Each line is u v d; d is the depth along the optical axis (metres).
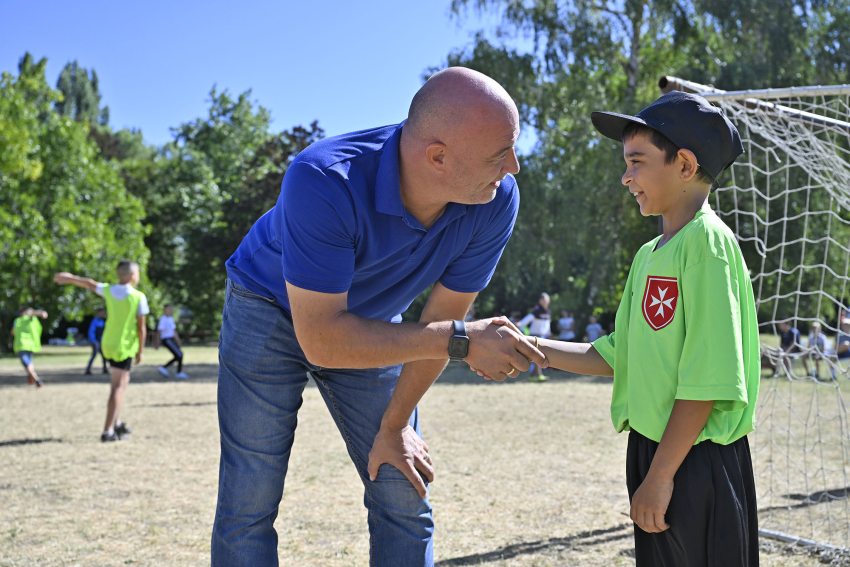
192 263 45.56
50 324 33.94
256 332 2.63
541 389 14.80
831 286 16.83
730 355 2.20
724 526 2.25
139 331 8.54
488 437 8.49
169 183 48.84
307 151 2.31
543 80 23.59
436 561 4.12
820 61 21.56
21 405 12.20
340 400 2.81
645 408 2.37
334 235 2.24
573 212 22.55
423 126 2.20
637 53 24.59
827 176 5.37
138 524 4.91
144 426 9.57
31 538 4.59
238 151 51.25
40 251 31.72
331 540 4.53
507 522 4.89
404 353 2.27
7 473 6.58
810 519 4.72
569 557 4.16
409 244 2.43
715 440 2.27
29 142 32.38
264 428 2.67
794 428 9.09
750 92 4.81
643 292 2.39
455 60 23.55
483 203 2.35
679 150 2.35
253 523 2.68
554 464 6.85
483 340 2.26
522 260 23.09
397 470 2.73
